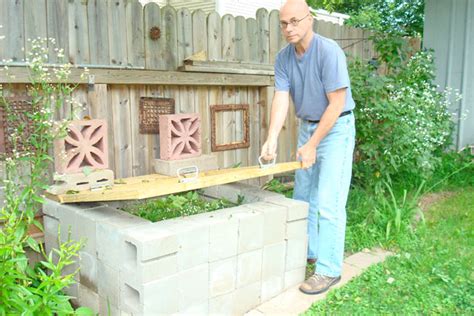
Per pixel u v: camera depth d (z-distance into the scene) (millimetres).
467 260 3059
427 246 3342
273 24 4359
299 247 2859
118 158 3369
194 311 2336
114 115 3326
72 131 2770
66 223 2678
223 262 2439
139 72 3324
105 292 2398
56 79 2910
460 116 6086
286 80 2902
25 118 2840
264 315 2531
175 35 3604
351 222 3795
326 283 2760
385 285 2775
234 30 4027
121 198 2385
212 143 3953
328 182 2756
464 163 5465
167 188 2371
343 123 2734
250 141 4301
